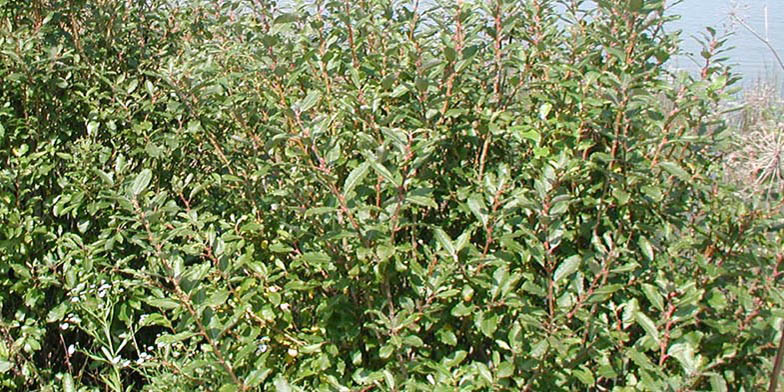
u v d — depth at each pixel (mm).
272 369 3072
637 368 2877
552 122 2984
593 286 2621
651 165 2818
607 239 2771
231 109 3301
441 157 3176
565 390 2684
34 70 3715
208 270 2738
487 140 3045
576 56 3211
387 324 2648
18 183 3523
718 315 2912
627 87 2770
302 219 3088
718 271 2686
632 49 3070
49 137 3865
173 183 3412
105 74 4070
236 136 3084
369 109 2869
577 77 3113
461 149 3164
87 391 3410
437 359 2951
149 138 3609
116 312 3562
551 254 2770
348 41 3348
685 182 3014
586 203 2854
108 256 3641
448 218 3131
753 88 6516
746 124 5742
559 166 2619
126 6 4617
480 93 3197
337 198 2646
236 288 2979
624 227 2928
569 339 2531
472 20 3221
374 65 3213
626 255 2885
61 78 3801
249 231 3271
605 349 2689
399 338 2605
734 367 2891
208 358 3002
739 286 2896
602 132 2816
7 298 3566
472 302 2811
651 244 2961
